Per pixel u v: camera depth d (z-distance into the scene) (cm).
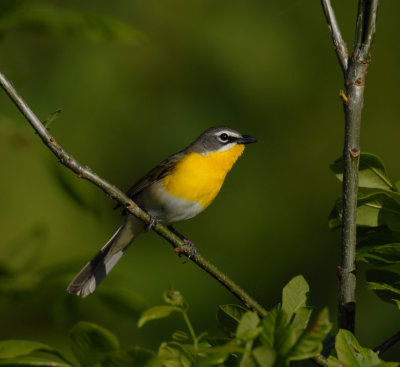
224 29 1373
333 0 1409
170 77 1363
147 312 321
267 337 323
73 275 746
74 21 768
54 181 758
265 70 1345
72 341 323
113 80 1314
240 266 1302
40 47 1282
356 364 369
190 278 1219
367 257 472
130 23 1359
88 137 1293
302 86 1356
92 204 758
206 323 1166
